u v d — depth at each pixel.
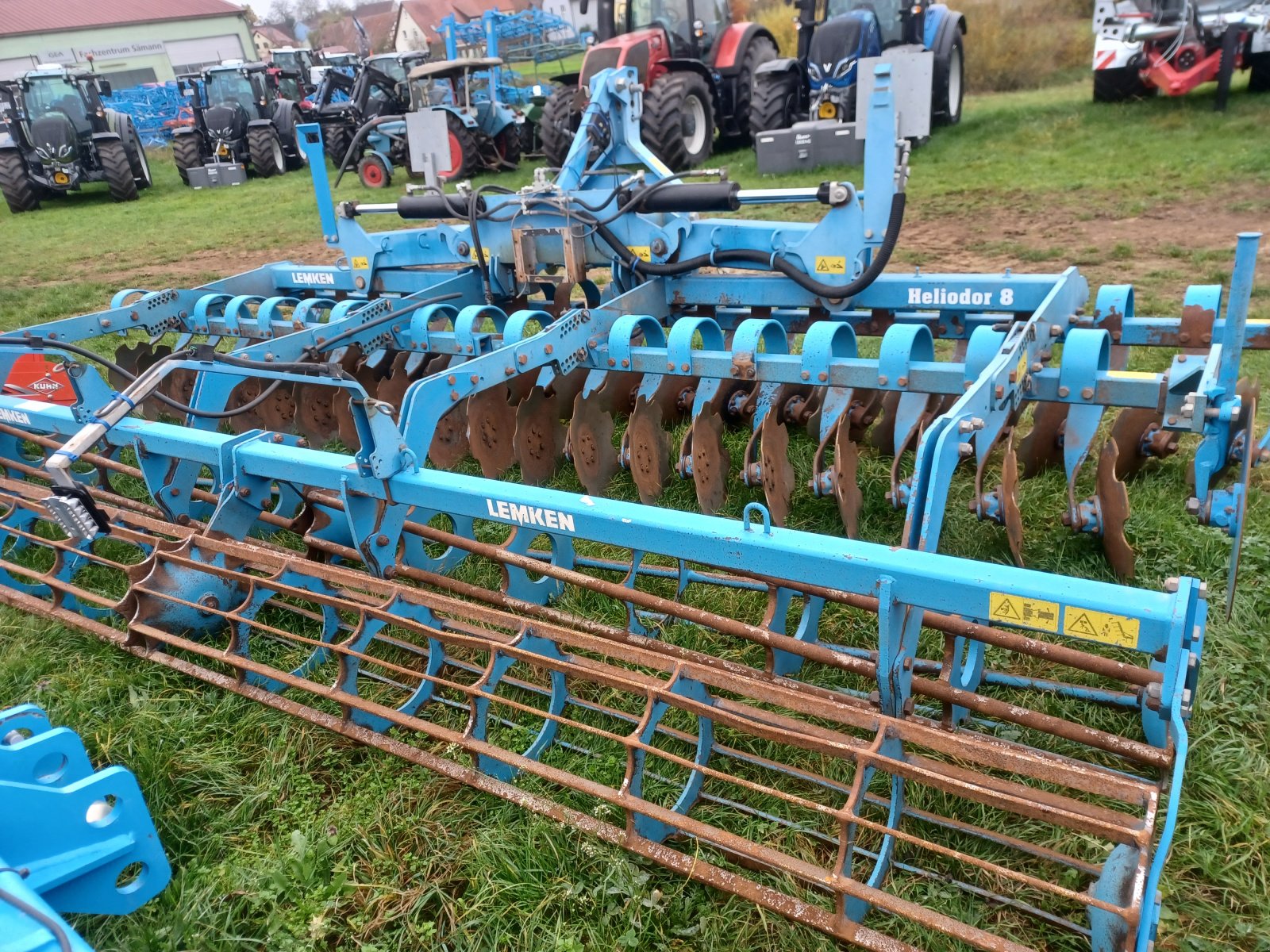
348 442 5.77
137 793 2.35
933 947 2.38
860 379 4.03
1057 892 1.96
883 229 4.61
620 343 4.65
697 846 2.70
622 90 6.01
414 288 6.22
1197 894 2.46
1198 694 3.04
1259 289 6.89
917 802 2.83
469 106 15.34
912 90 4.60
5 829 2.13
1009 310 4.71
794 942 2.43
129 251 13.24
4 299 10.52
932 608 2.39
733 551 2.67
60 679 3.61
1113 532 3.66
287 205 16.20
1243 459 3.06
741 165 13.57
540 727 3.25
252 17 56.31
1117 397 3.64
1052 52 22.16
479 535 4.52
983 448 3.64
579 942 2.47
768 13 24.50
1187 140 11.95
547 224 5.48
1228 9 13.21
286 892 2.68
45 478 5.37
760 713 2.86
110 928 2.59
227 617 3.34
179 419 6.37
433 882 2.70
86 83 18.53
